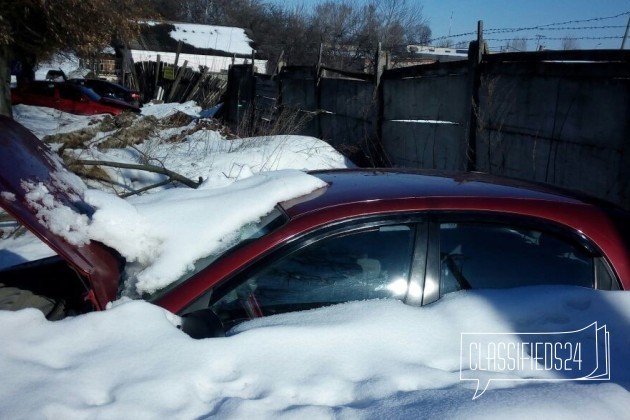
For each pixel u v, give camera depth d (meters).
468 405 2.00
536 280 2.74
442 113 9.27
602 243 2.76
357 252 2.68
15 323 2.38
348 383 2.20
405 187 2.95
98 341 2.32
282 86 16.23
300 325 2.42
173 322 2.47
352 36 42.62
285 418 1.99
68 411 2.00
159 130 13.32
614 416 2.02
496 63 7.92
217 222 2.80
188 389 2.12
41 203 2.70
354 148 11.50
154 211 2.90
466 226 2.75
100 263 2.69
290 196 2.93
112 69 34.97
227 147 10.78
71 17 10.48
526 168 7.44
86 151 9.08
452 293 2.64
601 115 6.18
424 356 2.35
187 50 44.50
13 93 20.98
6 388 2.07
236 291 2.59
